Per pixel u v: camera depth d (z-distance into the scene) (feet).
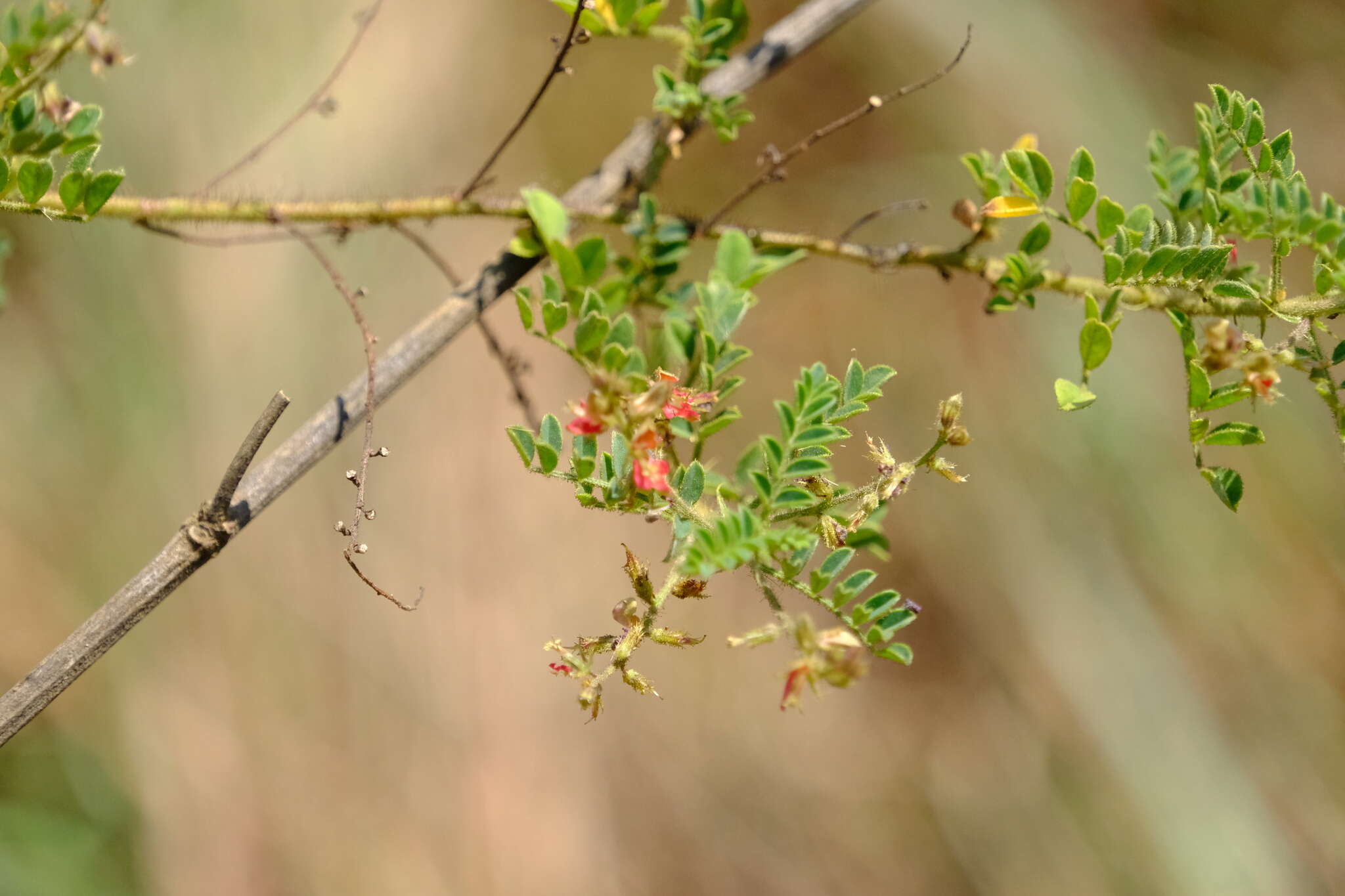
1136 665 18.74
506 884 16.38
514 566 17.26
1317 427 18.70
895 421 19.84
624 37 10.07
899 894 18.51
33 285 16.17
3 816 14.92
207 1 15.61
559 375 18.04
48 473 15.84
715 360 9.99
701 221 10.12
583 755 17.49
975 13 19.77
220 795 15.67
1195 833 17.92
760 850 18.25
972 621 19.63
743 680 19.11
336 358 16.63
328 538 16.53
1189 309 9.97
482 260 17.38
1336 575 18.57
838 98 20.35
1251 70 19.86
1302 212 9.93
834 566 9.89
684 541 9.88
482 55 18.63
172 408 16.14
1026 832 18.70
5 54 9.89
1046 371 19.33
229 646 15.90
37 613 15.44
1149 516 18.86
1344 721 18.33
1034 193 9.99
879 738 19.62
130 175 15.19
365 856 15.90
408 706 16.44
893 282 20.17
